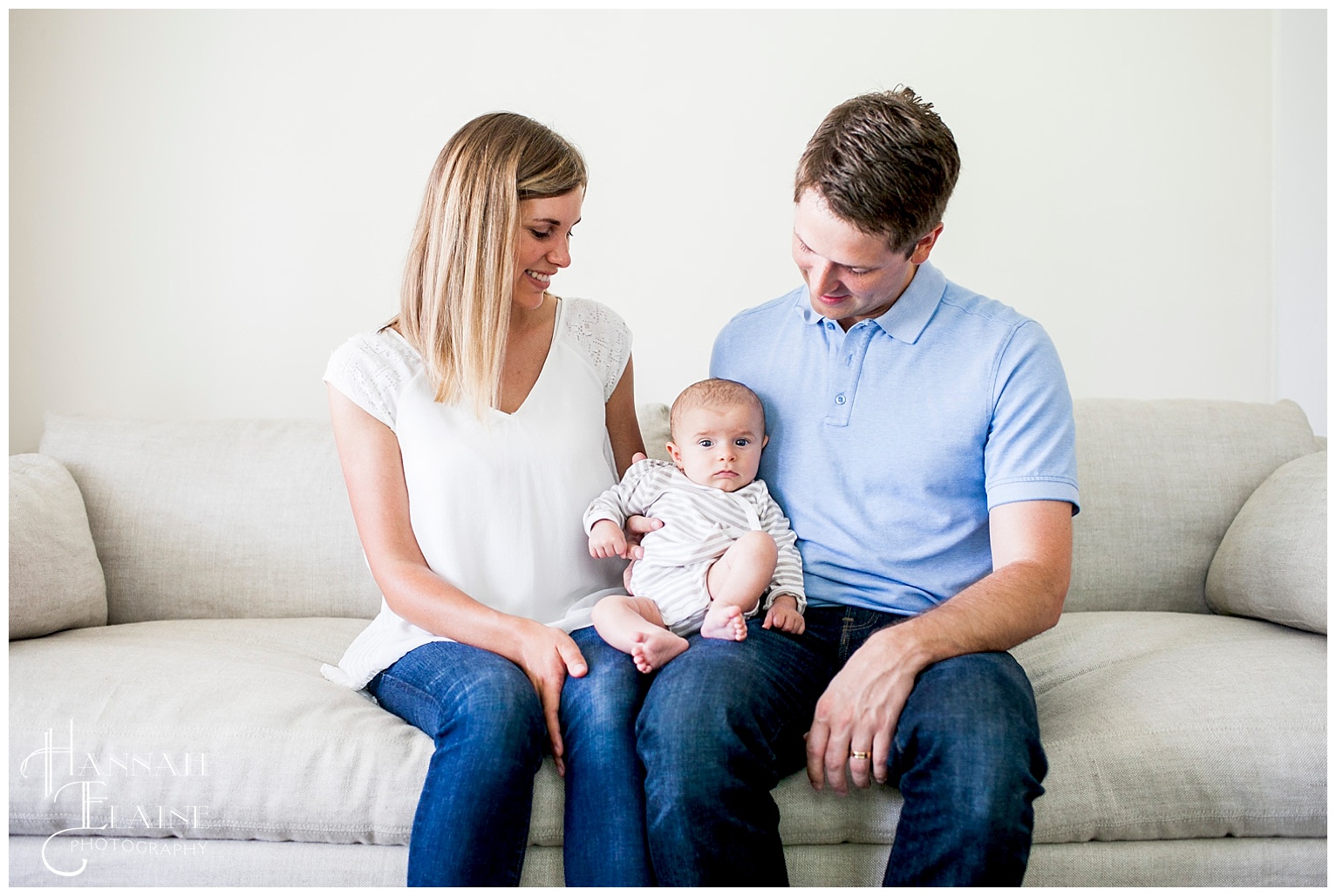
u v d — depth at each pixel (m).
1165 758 1.17
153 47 2.25
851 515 1.31
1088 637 1.54
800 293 1.46
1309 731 1.20
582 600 1.37
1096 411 1.89
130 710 1.25
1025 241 2.40
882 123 1.14
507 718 1.08
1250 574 1.62
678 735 1.03
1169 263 2.40
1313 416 2.39
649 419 1.85
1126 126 2.39
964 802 0.97
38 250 2.25
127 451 1.86
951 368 1.29
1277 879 1.17
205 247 2.27
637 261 2.34
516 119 1.39
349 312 2.29
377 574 1.30
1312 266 2.39
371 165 2.29
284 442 1.90
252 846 1.20
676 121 2.33
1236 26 2.38
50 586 1.58
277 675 1.37
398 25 2.29
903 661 1.10
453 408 1.35
